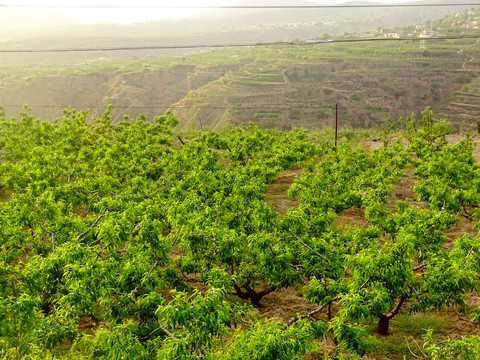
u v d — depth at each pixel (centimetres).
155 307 1005
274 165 2672
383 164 2495
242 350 788
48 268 1075
